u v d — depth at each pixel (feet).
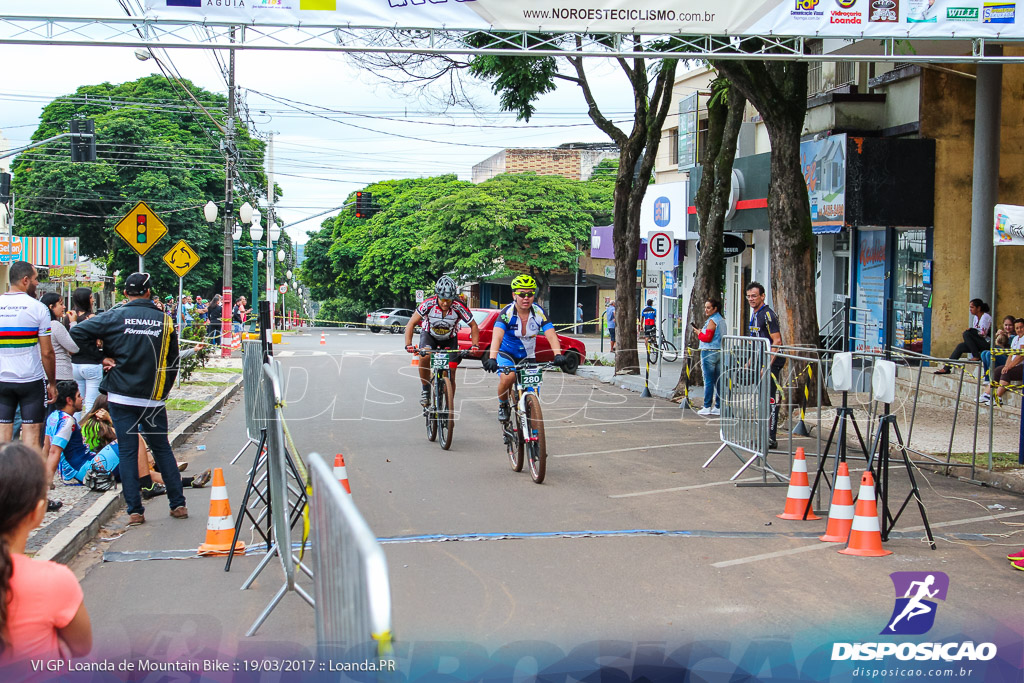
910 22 34.94
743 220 74.28
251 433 29.32
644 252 96.68
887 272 62.23
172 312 95.09
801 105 42.88
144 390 25.82
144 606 19.04
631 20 34.37
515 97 60.90
